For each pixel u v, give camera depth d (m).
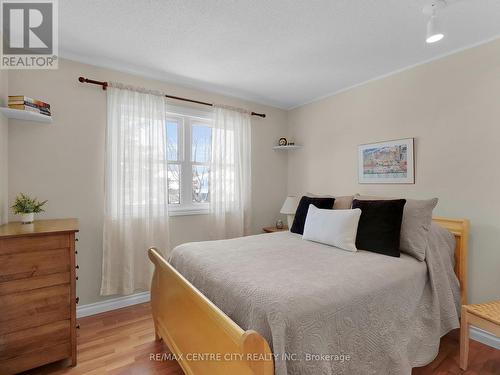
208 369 1.25
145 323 2.34
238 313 1.23
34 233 1.66
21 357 1.63
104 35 2.08
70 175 2.41
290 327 1.05
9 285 1.60
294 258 1.76
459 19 1.83
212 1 1.68
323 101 3.47
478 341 2.07
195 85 3.10
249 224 3.48
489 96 2.07
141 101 2.69
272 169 3.87
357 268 1.56
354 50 2.29
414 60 2.47
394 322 1.45
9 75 2.16
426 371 1.73
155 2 1.69
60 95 2.36
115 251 2.54
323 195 3.45
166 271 1.72
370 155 2.90
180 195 3.11
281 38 2.12
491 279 2.05
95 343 2.04
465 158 2.19
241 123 3.44
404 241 1.92
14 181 2.17
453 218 2.23
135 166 2.65
